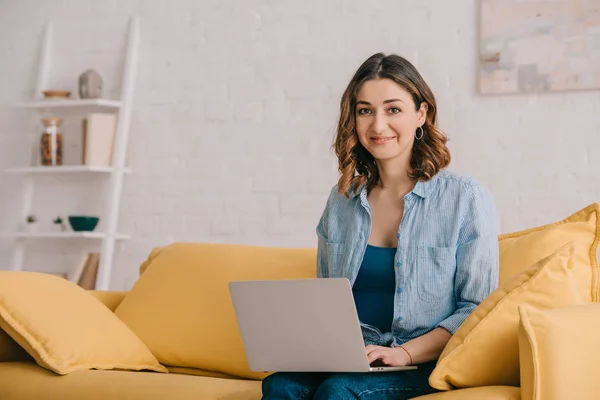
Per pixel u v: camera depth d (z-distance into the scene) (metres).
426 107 2.52
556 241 2.54
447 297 2.39
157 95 4.99
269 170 4.73
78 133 5.23
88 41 5.19
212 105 4.86
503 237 2.80
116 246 5.05
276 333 2.18
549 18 4.13
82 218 4.94
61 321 2.87
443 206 2.43
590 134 4.08
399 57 2.51
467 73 4.31
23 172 5.23
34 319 2.83
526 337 1.93
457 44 4.34
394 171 2.52
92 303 3.08
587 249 2.44
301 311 2.12
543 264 2.15
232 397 2.49
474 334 2.10
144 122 5.01
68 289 3.07
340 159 2.58
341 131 2.57
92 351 2.84
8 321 2.82
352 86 2.53
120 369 2.94
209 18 4.89
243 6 4.82
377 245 2.51
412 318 2.38
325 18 4.63
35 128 5.29
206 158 4.86
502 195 4.23
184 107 4.93
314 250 3.14
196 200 4.88
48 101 5.05
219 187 4.83
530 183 4.18
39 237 5.25
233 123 4.82
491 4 4.25
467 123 4.30
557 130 4.14
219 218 4.82
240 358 2.97
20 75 5.34
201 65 4.90
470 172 4.29
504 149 4.23
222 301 3.08
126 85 4.99
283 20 4.73
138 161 5.01
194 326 3.07
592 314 2.03
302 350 2.16
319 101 4.63
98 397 2.60
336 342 2.10
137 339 3.06
